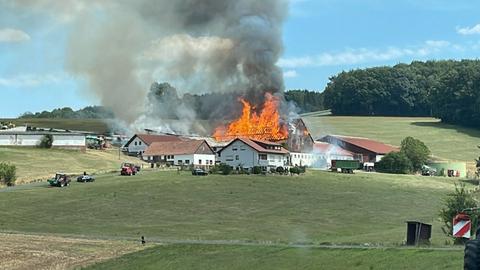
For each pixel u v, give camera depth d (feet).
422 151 555.69
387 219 305.32
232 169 435.53
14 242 214.90
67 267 172.86
